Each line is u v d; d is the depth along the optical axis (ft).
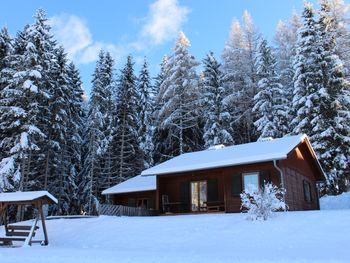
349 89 97.71
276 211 54.90
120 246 45.75
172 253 35.73
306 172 79.10
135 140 128.16
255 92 130.52
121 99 128.16
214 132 115.44
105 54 133.28
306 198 75.31
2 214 53.72
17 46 104.53
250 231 44.52
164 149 128.36
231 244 39.99
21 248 45.44
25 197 52.19
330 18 104.99
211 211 71.72
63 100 107.76
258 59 116.98
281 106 109.19
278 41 143.84
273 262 27.35
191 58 119.44
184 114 120.67
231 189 68.54
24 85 87.81
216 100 119.34
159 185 80.69
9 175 86.02
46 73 100.01
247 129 131.23
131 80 129.49
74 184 119.34
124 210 79.36
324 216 47.01
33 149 90.48
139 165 127.75
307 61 97.25
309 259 28.60
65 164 118.52
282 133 107.04
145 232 52.06
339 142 88.84
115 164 128.16
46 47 100.63
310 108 92.53
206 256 32.42
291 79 123.95
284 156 59.98
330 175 88.38
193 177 77.36
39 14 98.99
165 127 119.65
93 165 116.47
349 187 93.76
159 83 154.61
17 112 87.81
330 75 93.81
